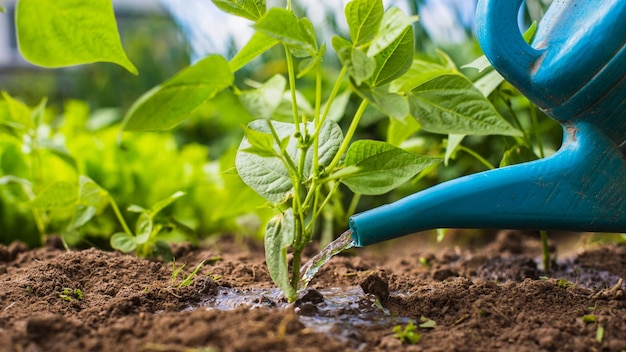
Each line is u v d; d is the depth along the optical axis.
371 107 1.51
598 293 0.84
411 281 0.94
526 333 0.76
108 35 0.74
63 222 1.25
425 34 1.58
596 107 0.78
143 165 1.35
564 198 0.80
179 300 0.85
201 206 1.40
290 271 0.99
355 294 0.86
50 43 0.73
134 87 2.41
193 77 0.72
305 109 1.05
